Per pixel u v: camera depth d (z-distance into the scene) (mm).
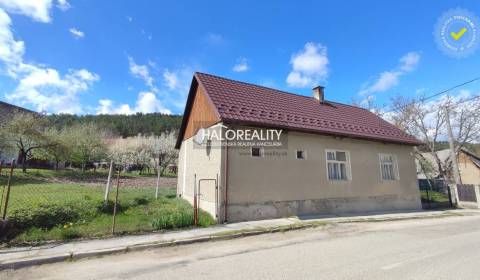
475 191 15625
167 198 12312
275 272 4543
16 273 4766
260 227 8133
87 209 7891
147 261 5371
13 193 10375
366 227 9039
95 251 5691
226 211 8852
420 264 4922
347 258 5344
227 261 5270
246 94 11984
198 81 11562
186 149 14133
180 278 4379
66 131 28547
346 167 12422
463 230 8602
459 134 23781
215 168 9367
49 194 10156
